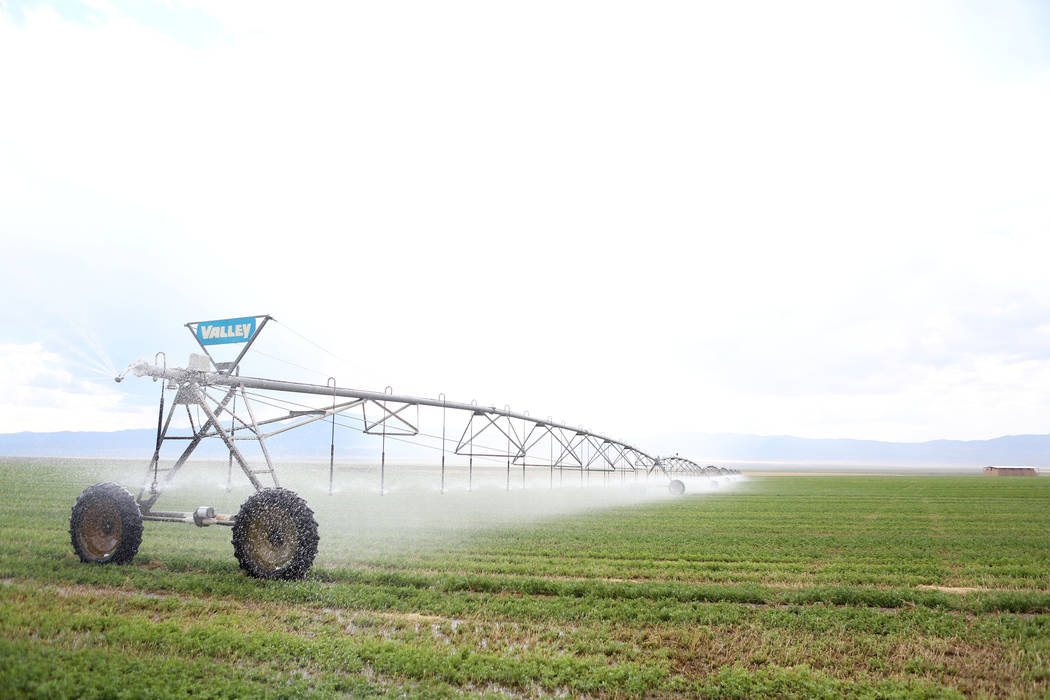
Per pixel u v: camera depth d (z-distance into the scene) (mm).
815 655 8945
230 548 16234
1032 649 9188
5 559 13680
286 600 11305
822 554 18125
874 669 8531
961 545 20406
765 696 7422
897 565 16438
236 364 16672
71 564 13609
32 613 9531
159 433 15469
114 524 13820
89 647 8195
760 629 10062
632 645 9086
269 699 6926
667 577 14320
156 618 9875
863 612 11250
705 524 26109
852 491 62375
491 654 8453
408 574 13211
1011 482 95125
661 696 7504
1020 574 15570
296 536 12711
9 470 54719
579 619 10516
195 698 6875
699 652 8969
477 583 12688
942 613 11359
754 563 16406
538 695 7363
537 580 12961
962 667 8562
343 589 11945
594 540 20469
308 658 8188
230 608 10586
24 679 6930
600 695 7441
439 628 9789
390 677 7750
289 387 19297
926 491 62594
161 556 14539
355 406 22984
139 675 7363
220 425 15516
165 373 15344
